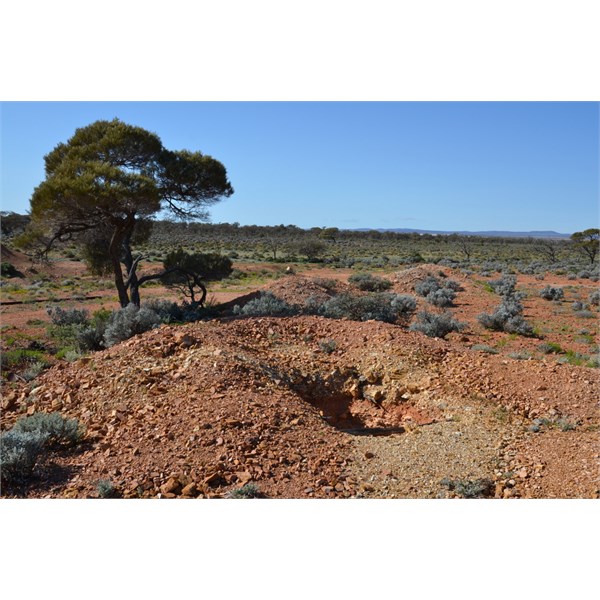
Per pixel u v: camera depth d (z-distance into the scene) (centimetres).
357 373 1088
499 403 923
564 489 607
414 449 737
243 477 616
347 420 980
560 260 6378
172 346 1020
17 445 617
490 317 1844
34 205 1543
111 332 1332
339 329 1344
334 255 6788
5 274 3731
